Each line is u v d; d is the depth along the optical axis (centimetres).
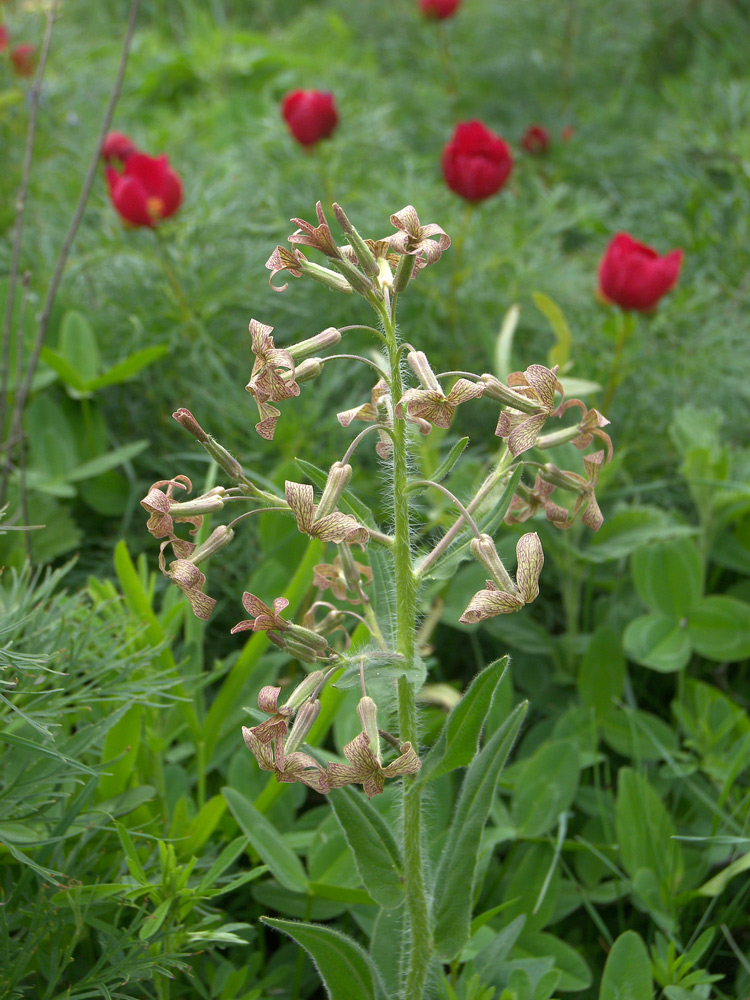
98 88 143
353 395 91
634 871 61
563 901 62
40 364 85
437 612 75
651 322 95
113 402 89
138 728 57
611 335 92
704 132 127
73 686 57
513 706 76
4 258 101
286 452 86
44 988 53
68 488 79
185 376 92
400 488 44
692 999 54
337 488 40
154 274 95
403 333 95
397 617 45
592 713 69
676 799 66
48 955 53
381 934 55
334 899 57
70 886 51
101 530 84
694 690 74
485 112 159
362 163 118
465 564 78
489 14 175
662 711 77
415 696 47
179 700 58
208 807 58
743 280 108
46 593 59
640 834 62
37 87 79
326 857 59
